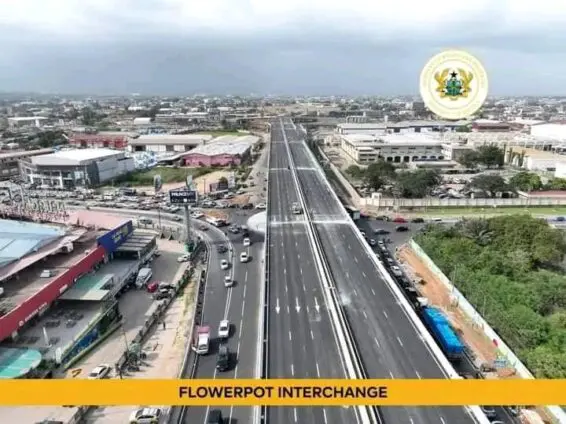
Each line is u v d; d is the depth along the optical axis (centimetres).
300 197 14300
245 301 8438
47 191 17412
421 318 7606
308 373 5584
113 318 7806
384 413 4938
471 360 6550
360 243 10250
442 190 16538
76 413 5478
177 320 7862
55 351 6675
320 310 7238
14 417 5522
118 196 16675
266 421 4822
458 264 8944
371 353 6050
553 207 14762
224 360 6328
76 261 9012
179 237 12125
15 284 8044
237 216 14112
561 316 6956
